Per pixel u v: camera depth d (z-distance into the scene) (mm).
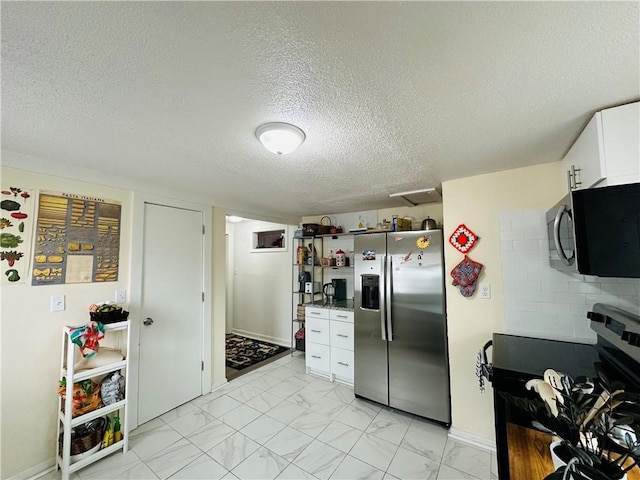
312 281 4031
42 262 1953
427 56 940
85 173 2123
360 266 2996
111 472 1885
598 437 686
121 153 1803
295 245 4543
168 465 1952
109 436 2037
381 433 2334
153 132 1507
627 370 1157
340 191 2812
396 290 2725
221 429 2377
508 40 869
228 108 1270
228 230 5438
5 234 1812
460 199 2330
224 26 818
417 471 1896
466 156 1871
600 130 1258
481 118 1368
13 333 1828
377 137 1574
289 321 4645
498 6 750
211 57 941
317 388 3168
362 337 2939
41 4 735
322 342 3457
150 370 2529
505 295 2123
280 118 1360
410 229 3158
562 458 815
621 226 1108
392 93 1157
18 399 1830
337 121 1394
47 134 1531
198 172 2199
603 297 1820
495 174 2197
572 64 976
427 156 1867
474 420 2205
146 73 1023
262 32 840
